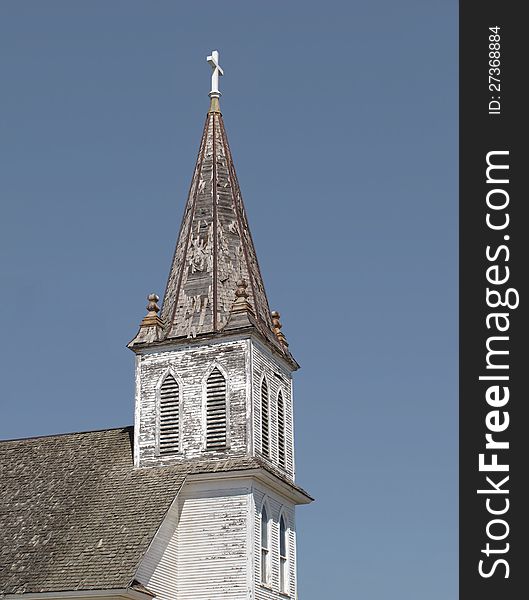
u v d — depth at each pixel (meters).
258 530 54.19
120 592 47.53
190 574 53.09
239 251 60.75
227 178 62.91
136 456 56.53
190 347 57.38
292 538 58.56
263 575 54.25
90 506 53.94
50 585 48.34
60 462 58.94
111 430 60.59
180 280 59.84
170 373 57.34
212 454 55.12
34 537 52.44
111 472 56.47
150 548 50.78
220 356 56.66
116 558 49.34
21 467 59.47
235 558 52.84
